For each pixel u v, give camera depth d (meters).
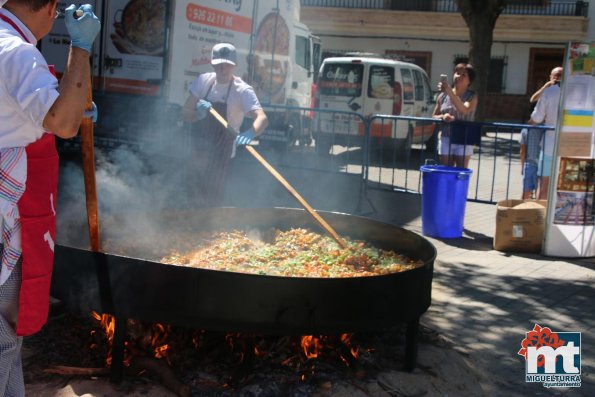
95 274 3.45
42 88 2.32
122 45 9.48
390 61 14.70
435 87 32.91
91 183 3.35
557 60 32.09
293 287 3.24
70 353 3.81
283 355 3.78
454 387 3.82
